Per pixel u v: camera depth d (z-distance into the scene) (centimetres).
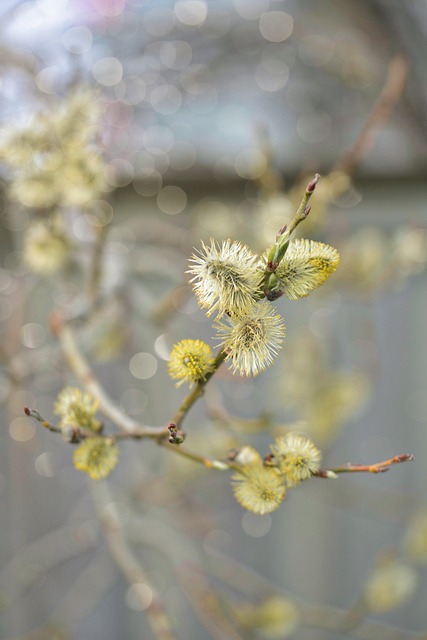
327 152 85
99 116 63
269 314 47
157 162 82
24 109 68
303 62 83
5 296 83
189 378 49
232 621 89
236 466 52
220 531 105
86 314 68
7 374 69
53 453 98
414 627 104
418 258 77
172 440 50
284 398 87
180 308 74
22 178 63
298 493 105
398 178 91
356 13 79
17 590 98
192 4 78
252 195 92
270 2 81
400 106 81
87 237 71
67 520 99
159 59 78
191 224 87
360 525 107
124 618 105
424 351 102
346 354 98
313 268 47
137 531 84
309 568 107
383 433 103
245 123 84
